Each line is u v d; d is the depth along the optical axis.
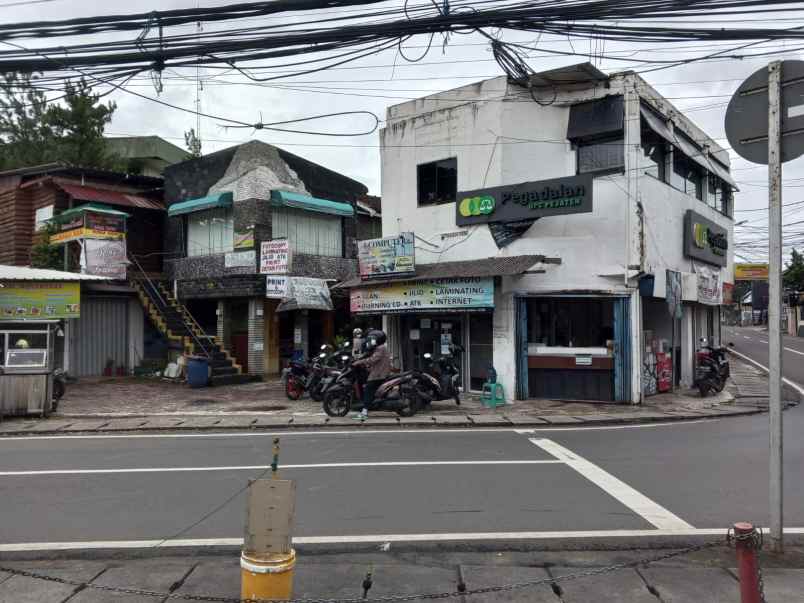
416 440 10.13
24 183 21.56
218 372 18.75
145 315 21.73
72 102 22.56
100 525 5.84
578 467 8.04
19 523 5.91
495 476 7.57
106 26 7.25
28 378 12.68
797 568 4.60
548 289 14.39
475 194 15.02
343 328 22.73
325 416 12.72
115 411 13.61
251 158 19.69
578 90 14.42
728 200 21.89
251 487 3.70
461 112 15.55
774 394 4.88
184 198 21.45
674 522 5.85
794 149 4.70
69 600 4.22
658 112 15.18
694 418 12.66
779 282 4.79
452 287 14.78
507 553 5.11
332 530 5.64
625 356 13.95
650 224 14.30
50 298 16.42
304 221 21.41
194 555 5.12
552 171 14.62
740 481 7.33
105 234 18.98
